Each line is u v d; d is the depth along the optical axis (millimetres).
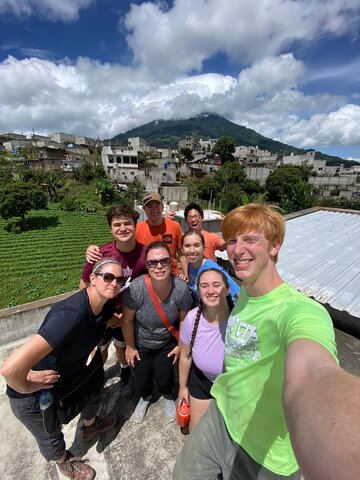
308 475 461
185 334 1921
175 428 2295
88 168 48781
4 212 23484
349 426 465
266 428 1123
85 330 1568
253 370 1119
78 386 1740
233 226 1116
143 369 2227
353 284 3549
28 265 16547
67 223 26312
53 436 1694
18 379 1327
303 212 7750
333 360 751
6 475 1998
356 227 6289
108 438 2207
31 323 4410
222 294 1680
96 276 1545
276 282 1149
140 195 40812
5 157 54656
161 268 1843
